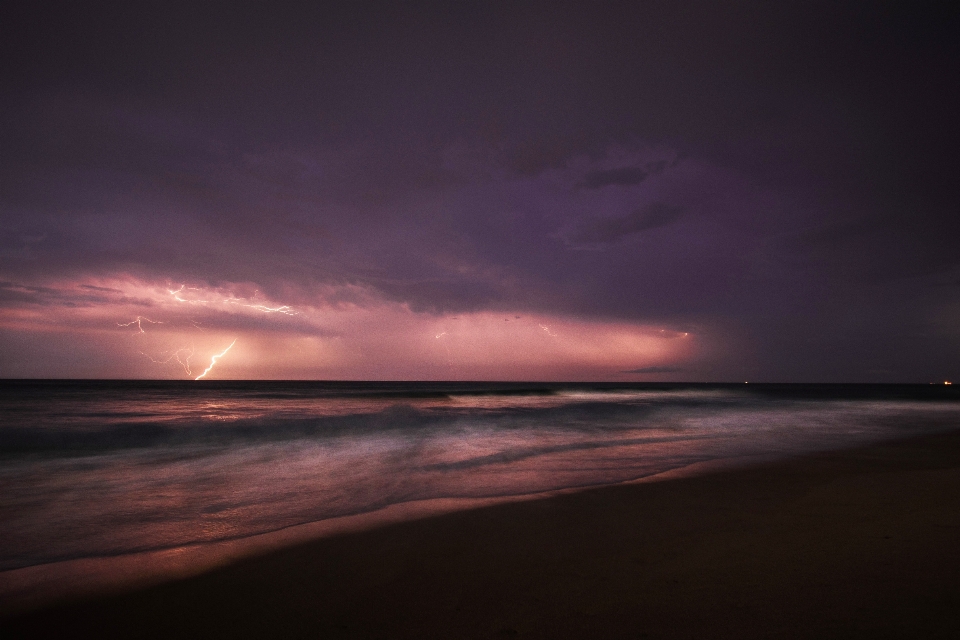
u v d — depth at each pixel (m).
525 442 12.73
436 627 3.29
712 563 4.30
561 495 7.16
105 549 5.06
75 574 4.41
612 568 4.29
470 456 10.62
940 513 5.83
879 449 11.94
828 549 4.55
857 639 2.85
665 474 8.68
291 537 5.36
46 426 15.30
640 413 21.77
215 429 14.77
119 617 3.62
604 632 3.11
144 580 4.28
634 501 6.77
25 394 40.88
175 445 12.11
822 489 7.37
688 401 32.47
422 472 8.95
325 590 3.99
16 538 5.40
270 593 3.96
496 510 6.37
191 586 4.14
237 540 5.29
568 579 4.07
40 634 3.39
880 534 5.00
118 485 7.93
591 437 13.84
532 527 5.62
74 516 6.20
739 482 8.01
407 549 4.94
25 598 3.95
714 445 12.47
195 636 3.30
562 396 38.69
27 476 8.62
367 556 4.77
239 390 57.72
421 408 23.78
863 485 7.63
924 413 24.69
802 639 2.88
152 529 5.70
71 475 8.69
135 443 12.39
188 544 5.18
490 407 24.77
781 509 6.23
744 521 5.70
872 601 3.37
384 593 3.90
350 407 24.78
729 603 3.45
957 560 4.16
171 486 7.88
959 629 2.92
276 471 9.04
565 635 3.09
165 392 47.56
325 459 10.26
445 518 6.02
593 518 5.95
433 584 4.05
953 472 8.77
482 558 4.65
